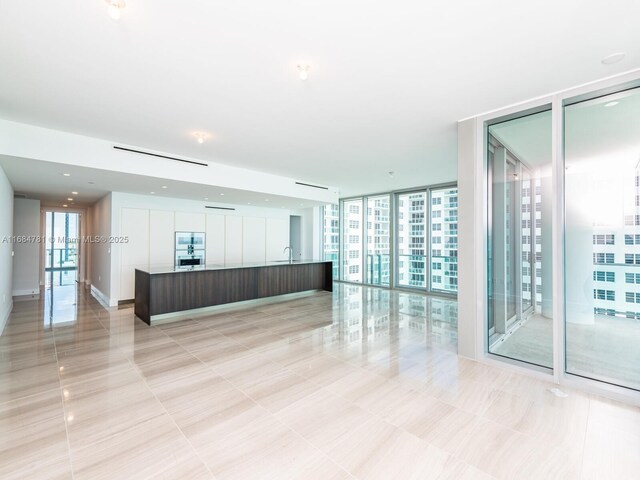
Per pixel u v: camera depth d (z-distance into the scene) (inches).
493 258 139.6
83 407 95.7
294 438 81.0
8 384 111.0
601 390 103.7
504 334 137.9
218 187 226.8
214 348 149.7
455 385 111.2
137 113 133.8
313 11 73.8
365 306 248.8
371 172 250.5
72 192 254.4
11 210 219.6
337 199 321.7
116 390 106.9
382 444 78.7
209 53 91.3
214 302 229.0
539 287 128.3
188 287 214.8
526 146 130.6
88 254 366.0
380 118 140.0
